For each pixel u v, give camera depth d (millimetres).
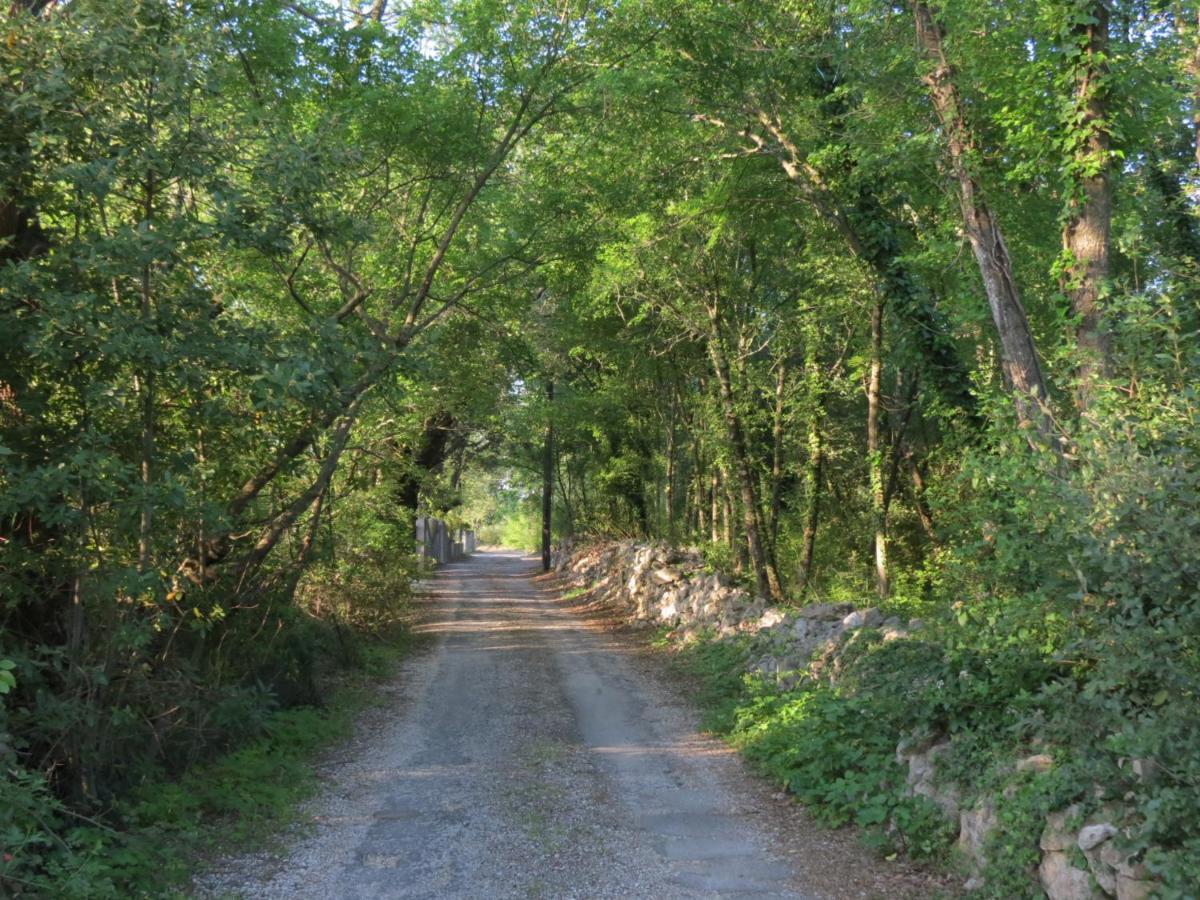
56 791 6227
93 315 5961
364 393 9859
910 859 6234
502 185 13336
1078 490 4828
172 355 6352
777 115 13367
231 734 8758
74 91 6402
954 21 9336
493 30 12023
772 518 19922
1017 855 5242
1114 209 10633
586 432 33031
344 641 14594
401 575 17906
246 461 8602
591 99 12555
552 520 49781
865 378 19094
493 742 10039
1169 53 9914
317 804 7734
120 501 6156
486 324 14289
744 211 14719
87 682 6254
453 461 38719
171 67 6621
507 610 25453
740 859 6359
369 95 11273
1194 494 4266
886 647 8352
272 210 7395
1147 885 4363
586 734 10445
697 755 9430
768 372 20094
